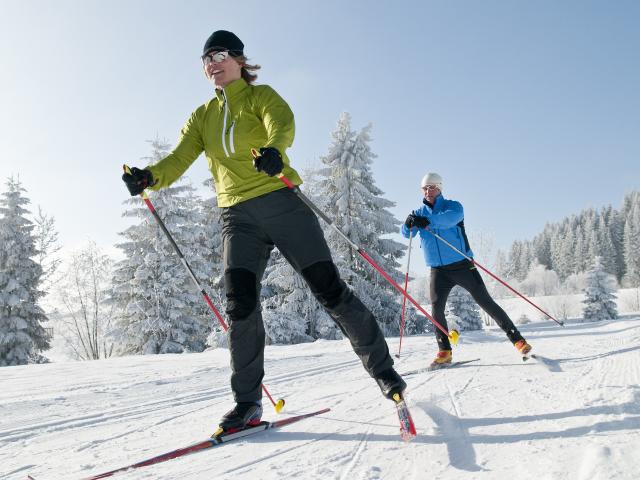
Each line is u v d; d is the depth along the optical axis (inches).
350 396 115.3
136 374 220.5
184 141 98.4
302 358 245.9
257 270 90.0
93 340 961.5
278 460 66.7
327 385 141.3
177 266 829.8
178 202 863.1
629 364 132.8
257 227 89.4
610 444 59.7
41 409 138.9
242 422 83.2
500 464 58.2
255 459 68.0
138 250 833.5
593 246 3122.5
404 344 308.0
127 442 89.6
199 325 840.9
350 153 810.8
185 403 135.0
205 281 856.3
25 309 826.2
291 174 89.0
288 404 111.3
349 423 86.0
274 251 745.6
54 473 72.0
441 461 61.4
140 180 90.9
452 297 1006.4
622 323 613.9
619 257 3309.5
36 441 98.0
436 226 174.6
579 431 68.3
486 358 181.0
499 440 68.2
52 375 225.9
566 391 100.0
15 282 813.2
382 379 81.3
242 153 89.1
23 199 864.3
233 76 94.0
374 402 104.5
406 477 56.7
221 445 77.7
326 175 825.5
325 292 85.0
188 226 851.4
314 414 95.4
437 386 118.3
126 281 832.3
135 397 153.3
